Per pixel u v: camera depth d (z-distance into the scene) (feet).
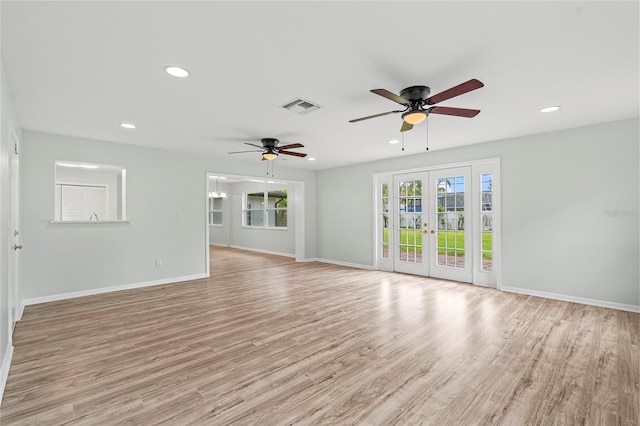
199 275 18.54
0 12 5.48
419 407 6.21
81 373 7.47
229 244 35.78
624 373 7.47
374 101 10.03
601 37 6.47
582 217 13.16
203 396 6.56
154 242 16.93
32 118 11.67
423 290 15.57
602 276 12.72
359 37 6.44
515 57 7.29
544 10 5.61
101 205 24.68
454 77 8.30
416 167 18.95
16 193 10.80
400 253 20.30
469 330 10.22
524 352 8.61
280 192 29.96
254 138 14.88
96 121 12.10
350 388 6.88
